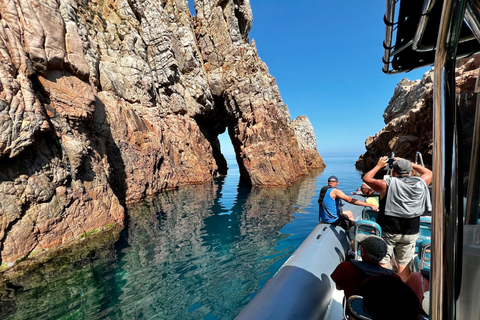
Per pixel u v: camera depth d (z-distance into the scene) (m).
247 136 19.42
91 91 9.77
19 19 7.04
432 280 0.71
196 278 4.69
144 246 6.39
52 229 6.38
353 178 20.95
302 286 2.22
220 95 23.83
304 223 8.15
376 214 4.14
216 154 31.72
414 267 2.53
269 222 8.40
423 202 2.32
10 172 5.84
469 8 0.68
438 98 0.73
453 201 0.69
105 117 11.88
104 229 7.84
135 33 18.06
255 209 10.40
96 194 8.39
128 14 18.41
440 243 0.68
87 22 14.73
